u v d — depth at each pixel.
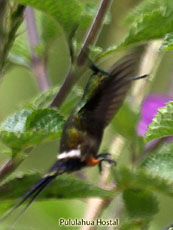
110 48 1.86
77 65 1.86
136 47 1.89
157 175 1.87
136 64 1.83
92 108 1.85
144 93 1.93
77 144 1.83
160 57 1.93
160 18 1.86
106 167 1.91
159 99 1.99
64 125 1.84
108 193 1.84
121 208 1.89
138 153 1.93
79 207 1.94
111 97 1.84
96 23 1.86
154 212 1.89
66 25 1.86
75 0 1.85
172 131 1.84
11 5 1.83
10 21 1.83
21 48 1.98
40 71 1.98
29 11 1.98
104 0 1.86
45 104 1.88
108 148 1.93
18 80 2.57
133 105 1.92
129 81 1.84
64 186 1.84
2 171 1.84
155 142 1.93
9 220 1.91
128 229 1.89
